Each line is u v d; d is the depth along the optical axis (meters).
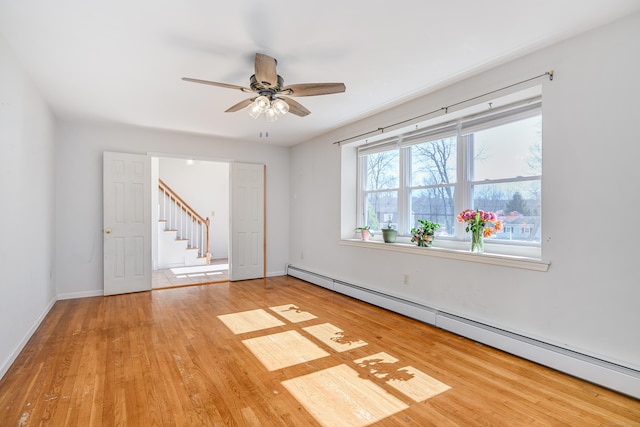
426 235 3.54
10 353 2.47
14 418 1.84
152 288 4.98
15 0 1.88
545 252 2.51
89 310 3.87
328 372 2.39
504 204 3.03
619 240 2.14
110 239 4.58
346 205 4.82
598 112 2.22
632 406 1.96
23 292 2.81
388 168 4.35
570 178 2.37
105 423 1.81
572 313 2.36
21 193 2.77
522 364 2.50
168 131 4.97
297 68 2.84
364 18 2.11
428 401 2.03
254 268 5.79
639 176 2.05
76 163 4.45
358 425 1.81
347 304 4.16
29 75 2.94
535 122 2.79
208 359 2.60
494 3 1.96
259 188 5.85
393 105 3.81
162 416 1.88
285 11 2.03
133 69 2.84
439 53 2.58
